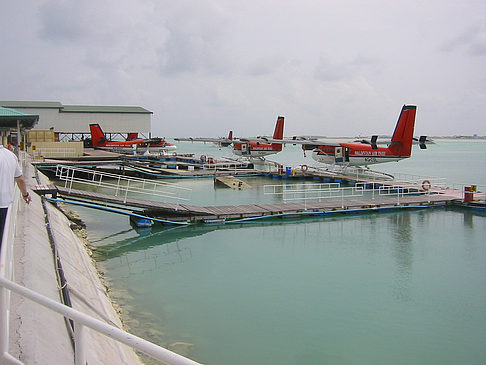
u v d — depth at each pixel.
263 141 46.56
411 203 23.25
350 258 14.25
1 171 5.37
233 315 9.62
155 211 19.98
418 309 10.05
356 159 39.97
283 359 7.78
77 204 17.52
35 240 9.13
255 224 19.48
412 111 38.38
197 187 33.84
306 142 42.22
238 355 7.87
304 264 13.55
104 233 17.66
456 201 24.20
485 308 10.13
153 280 12.00
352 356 7.93
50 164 33.88
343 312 9.87
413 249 15.34
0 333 3.49
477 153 136.88
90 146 62.34
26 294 3.14
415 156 109.50
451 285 11.66
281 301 10.49
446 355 8.02
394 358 7.88
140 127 65.69
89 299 8.52
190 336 8.56
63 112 61.50
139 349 2.26
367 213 22.30
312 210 21.14
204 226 18.98
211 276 12.38
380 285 11.64
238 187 33.28
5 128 20.72
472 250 15.21
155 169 39.56
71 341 5.40
